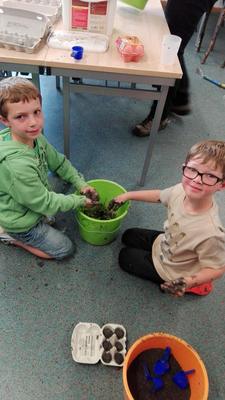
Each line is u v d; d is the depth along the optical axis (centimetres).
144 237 151
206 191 99
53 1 161
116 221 141
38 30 139
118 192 155
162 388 110
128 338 127
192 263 121
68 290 139
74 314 132
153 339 112
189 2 171
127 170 195
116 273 146
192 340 129
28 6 155
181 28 182
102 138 215
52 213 130
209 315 137
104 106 241
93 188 153
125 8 175
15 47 132
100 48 140
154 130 162
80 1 138
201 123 238
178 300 140
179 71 134
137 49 136
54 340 124
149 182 190
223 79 289
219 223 106
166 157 207
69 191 178
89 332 125
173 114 241
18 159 116
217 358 125
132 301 138
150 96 147
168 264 127
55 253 143
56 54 135
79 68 132
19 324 127
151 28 161
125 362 103
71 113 231
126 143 213
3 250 149
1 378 113
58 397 111
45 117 221
